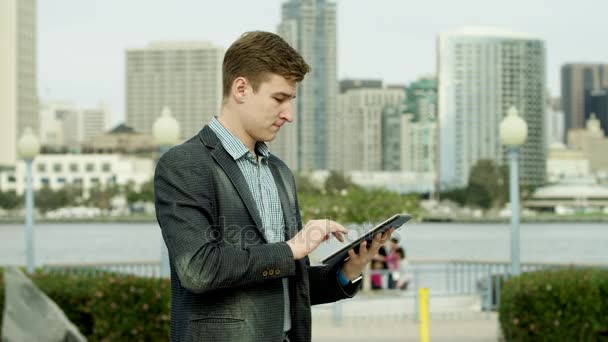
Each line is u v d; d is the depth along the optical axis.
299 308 4.18
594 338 12.22
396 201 21.77
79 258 76.19
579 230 164.62
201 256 3.89
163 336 11.91
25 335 8.72
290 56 4.15
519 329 12.45
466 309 19.19
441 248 89.50
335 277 4.43
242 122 4.19
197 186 4.04
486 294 19.52
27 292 8.82
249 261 3.92
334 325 17.06
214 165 4.12
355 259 4.36
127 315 11.82
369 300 18.89
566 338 12.24
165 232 4.02
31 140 20.23
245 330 3.99
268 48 4.13
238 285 3.94
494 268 31.62
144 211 189.62
